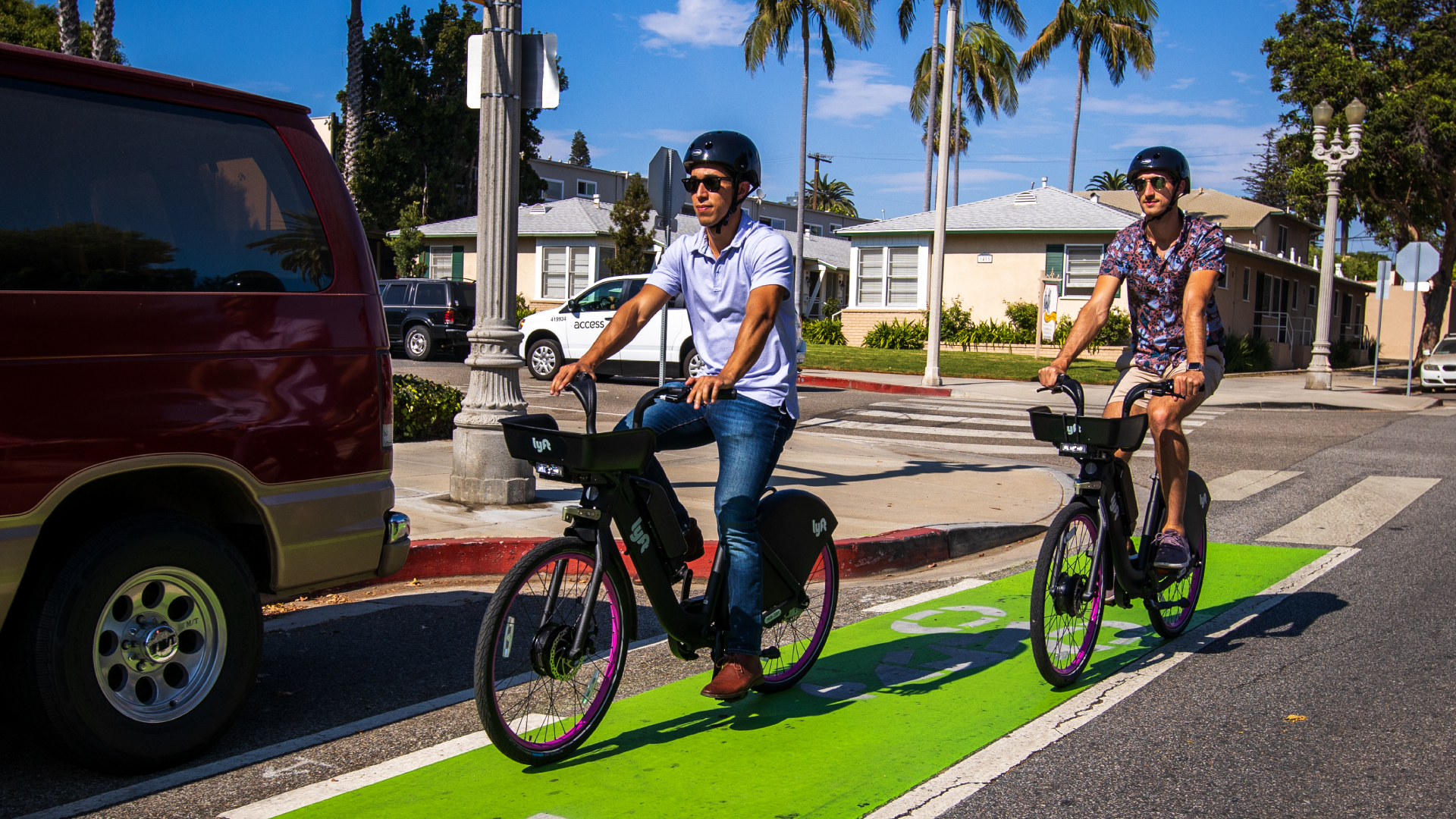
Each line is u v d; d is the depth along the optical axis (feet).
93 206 11.39
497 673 11.47
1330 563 22.97
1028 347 101.35
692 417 13.07
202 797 11.14
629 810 10.86
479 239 25.20
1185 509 17.01
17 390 10.52
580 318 62.44
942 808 10.92
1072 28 137.28
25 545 10.51
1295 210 117.19
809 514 14.38
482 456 24.95
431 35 134.62
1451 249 113.29
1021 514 27.86
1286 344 121.80
